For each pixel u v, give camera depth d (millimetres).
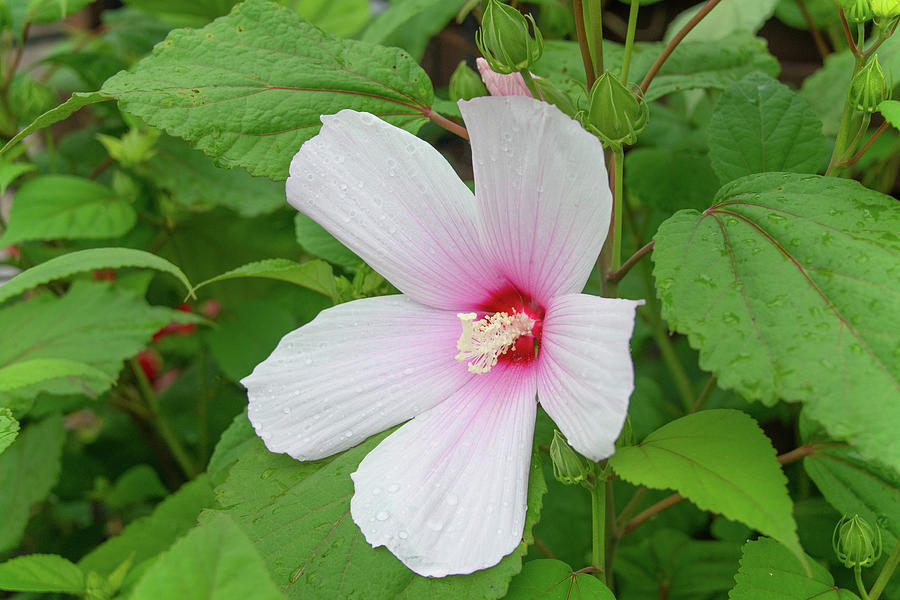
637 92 663
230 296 985
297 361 646
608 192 594
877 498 674
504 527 605
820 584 639
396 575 606
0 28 896
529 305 666
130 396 984
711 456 593
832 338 568
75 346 817
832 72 832
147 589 520
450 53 1325
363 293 715
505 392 638
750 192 619
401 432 633
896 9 635
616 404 575
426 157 639
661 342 907
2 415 642
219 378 1079
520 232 629
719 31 843
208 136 651
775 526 567
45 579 709
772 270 587
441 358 651
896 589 713
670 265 599
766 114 716
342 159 640
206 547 526
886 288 571
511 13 631
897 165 888
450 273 652
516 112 605
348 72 677
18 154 923
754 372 570
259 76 666
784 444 942
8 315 841
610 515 706
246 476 643
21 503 881
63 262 685
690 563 812
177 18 1101
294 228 958
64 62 990
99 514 1215
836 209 598
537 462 625
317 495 629
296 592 606
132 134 913
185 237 974
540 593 626
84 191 899
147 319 834
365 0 1023
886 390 557
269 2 683
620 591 823
